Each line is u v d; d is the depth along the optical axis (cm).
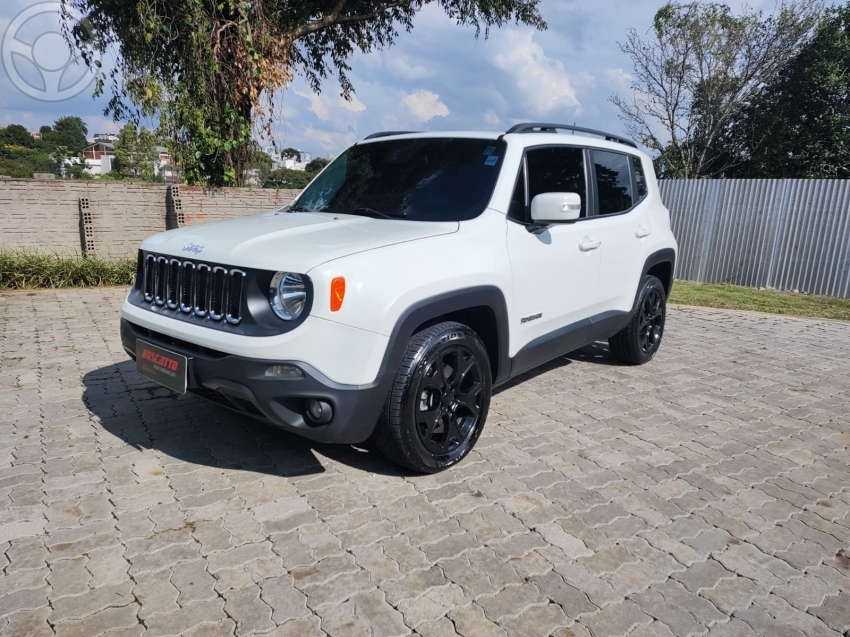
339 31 1219
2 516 281
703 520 304
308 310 272
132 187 951
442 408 324
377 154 434
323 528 280
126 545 262
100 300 770
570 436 399
